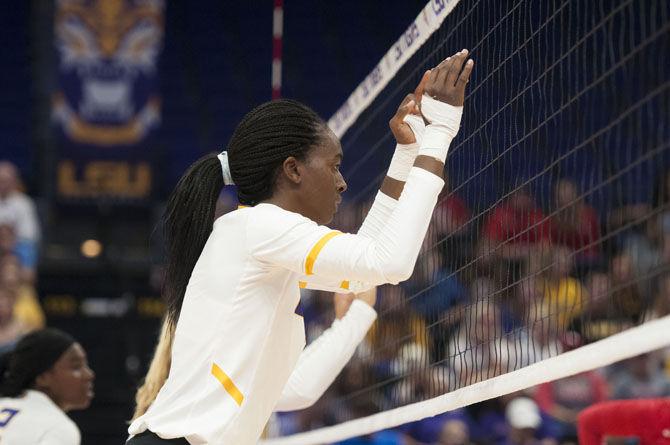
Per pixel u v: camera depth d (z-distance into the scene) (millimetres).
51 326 14516
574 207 5133
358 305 4836
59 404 5895
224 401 3334
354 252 3215
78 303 15398
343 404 9242
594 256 8164
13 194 14336
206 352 3381
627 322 7688
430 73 3518
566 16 7277
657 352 10664
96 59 19219
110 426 13477
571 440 10203
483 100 4855
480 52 4766
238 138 3588
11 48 22219
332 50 22984
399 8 23641
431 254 6730
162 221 3914
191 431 3285
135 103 19250
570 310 4906
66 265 15867
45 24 22000
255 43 23234
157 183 19141
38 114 20875
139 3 19312
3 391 5801
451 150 4887
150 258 16328
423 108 3480
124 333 14445
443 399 4250
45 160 19516
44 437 5469
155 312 15055
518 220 6395
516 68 5105
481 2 4809
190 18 23719
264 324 3391
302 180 3521
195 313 3443
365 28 23422
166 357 4141
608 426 4883
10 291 11883
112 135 19219
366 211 7949
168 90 22266
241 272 3393
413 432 10820
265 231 3344
